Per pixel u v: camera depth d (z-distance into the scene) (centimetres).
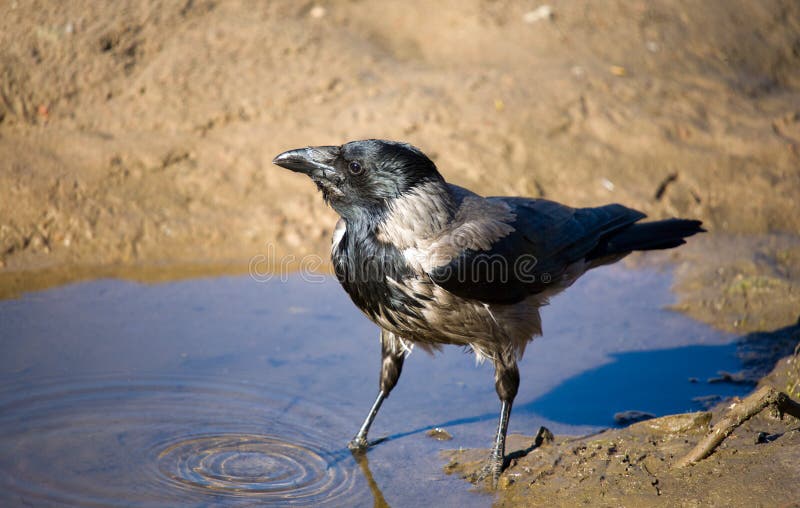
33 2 1482
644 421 864
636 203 1376
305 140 1386
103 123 1371
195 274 1204
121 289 1149
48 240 1211
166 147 1341
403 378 1011
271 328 1078
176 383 945
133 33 1497
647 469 767
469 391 988
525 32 1675
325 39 1584
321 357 1019
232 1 1617
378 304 841
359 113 1433
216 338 1045
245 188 1328
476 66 1598
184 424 877
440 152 1391
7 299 1101
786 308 1130
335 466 836
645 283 1235
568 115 1485
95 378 941
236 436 865
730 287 1194
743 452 754
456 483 814
